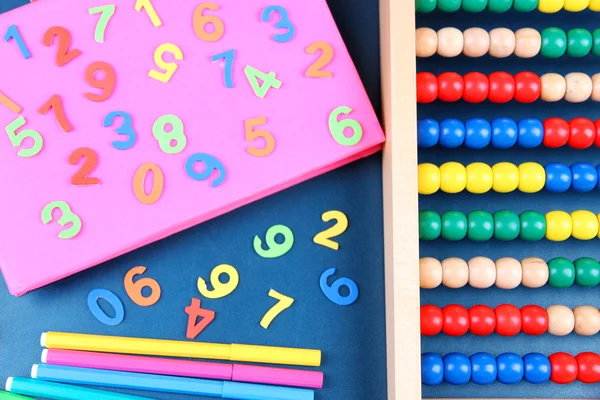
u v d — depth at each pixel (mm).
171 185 849
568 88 887
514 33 896
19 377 856
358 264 894
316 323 880
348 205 904
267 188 851
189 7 888
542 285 875
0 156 851
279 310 880
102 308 879
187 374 855
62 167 851
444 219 855
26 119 860
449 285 851
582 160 942
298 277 890
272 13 890
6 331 874
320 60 876
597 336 912
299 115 865
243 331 875
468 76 873
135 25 883
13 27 876
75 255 833
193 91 870
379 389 866
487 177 854
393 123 773
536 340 906
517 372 840
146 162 854
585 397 897
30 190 846
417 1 862
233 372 855
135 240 836
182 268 889
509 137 863
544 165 936
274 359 862
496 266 856
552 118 897
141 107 867
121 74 873
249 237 898
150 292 883
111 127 861
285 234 896
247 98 869
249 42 882
